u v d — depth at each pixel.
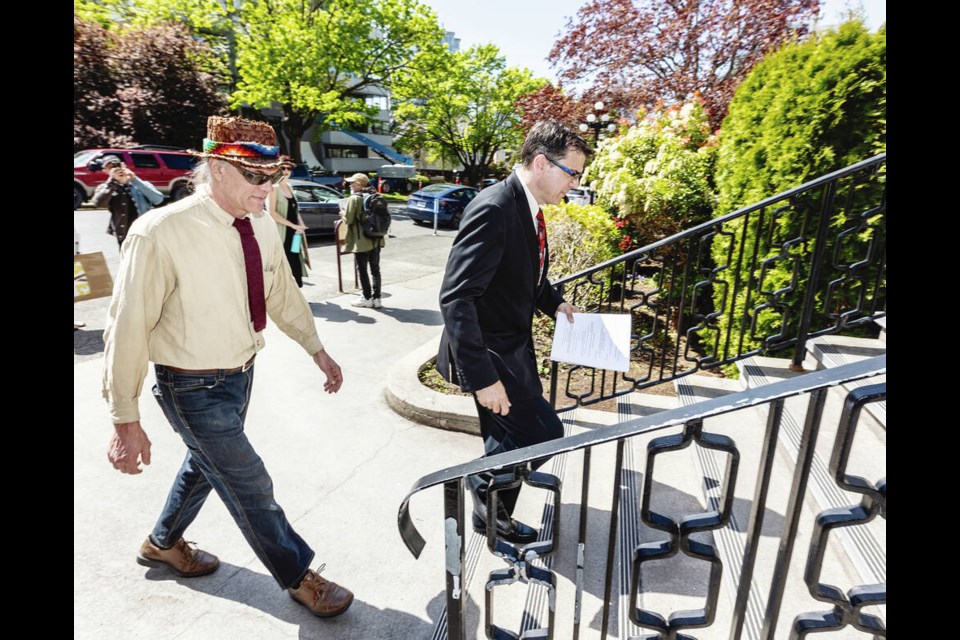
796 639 1.18
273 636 1.97
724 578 1.97
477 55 32.91
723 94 12.73
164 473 3.01
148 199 6.00
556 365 3.21
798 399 3.00
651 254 3.49
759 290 3.42
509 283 1.94
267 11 22.14
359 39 23.27
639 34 14.09
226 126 1.63
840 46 3.40
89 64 19.50
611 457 3.00
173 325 1.70
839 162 3.45
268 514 1.90
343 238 7.36
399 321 6.31
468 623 1.97
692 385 3.60
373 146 43.00
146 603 2.09
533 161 1.92
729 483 1.14
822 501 2.10
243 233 1.81
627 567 2.17
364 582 2.26
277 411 3.86
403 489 2.94
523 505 2.71
